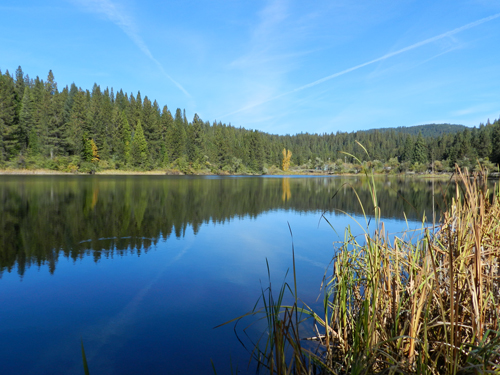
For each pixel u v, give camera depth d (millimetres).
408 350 1815
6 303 3320
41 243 5855
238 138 96812
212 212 10266
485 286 1939
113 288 3773
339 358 2297
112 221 8164
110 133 55875
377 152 104562
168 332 2758
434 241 2461
